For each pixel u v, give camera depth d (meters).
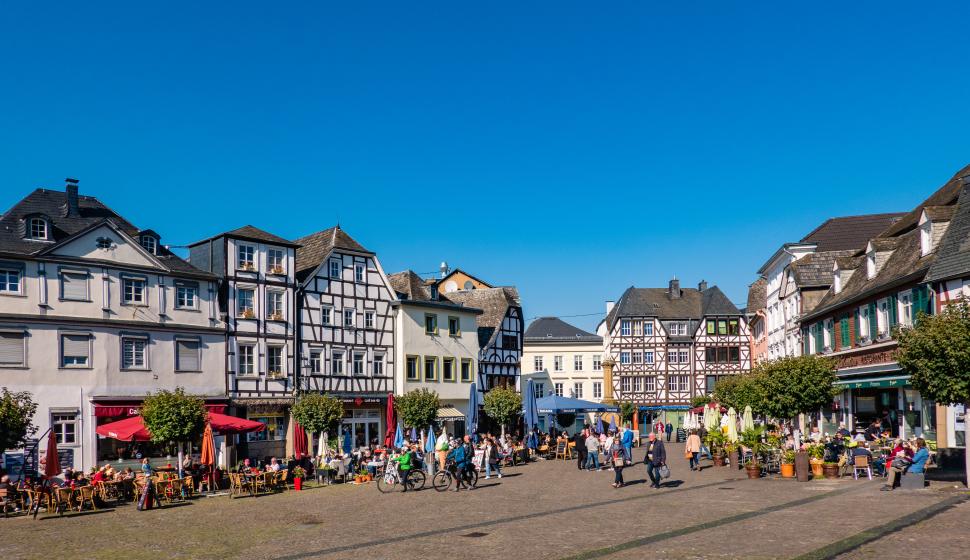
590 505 20.75
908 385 28.56
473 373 50.56
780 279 51.50
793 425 44.09
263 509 22.28
